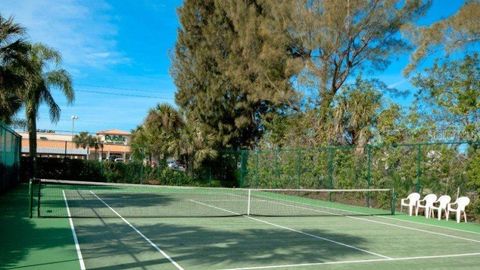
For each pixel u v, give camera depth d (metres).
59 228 11.75
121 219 13.81
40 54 27.47
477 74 20.19
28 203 17.42
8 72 17.78
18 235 10.70
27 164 30.47
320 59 28.56
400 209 18.42
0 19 17.91
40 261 8.17
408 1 25.88
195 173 32.66
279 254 9.28
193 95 38.44
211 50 36.53
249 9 32.38
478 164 15.04
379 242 11.16
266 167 28.44
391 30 26.92
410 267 8.43
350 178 21.70
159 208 17.48
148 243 10.06
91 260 8.31
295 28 28.69
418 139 20.20
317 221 14.99
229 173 32.72
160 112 32.69
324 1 26.64
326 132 26.20
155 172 32.59
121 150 92.12
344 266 8.37
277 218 15.54
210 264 8.21
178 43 39.03
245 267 8.05
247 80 33.75
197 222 13.78
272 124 32.91
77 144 82.50
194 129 32.44
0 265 7.85
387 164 19.50
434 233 12.92
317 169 24.09
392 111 22.03
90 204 18.00
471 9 18.55
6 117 24.17
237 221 14.35
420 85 21.61
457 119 19.80
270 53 29.66
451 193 16.30
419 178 17.66
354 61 28.72
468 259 9.28
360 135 23.34
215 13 36.59
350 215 17.02
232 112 36.00
